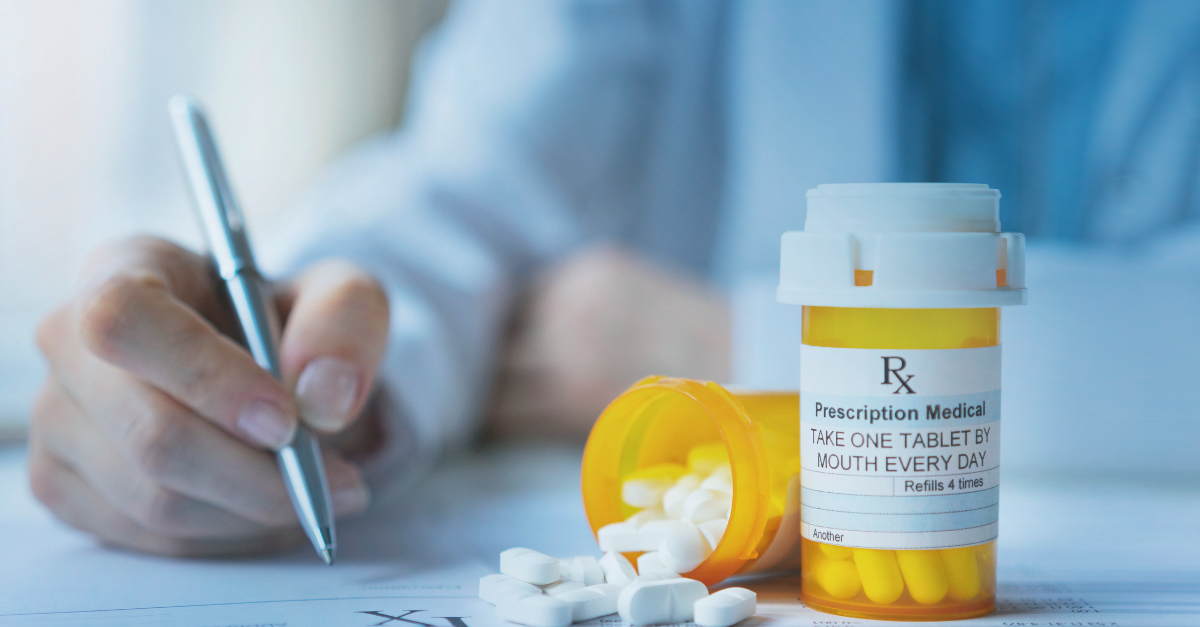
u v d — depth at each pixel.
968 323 0.51
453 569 0.62
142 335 0.58
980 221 0.51
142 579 0.59
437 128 1.53
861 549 0.51
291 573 0.61
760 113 1.53
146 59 1.77
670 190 1.67
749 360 0.98
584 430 1.31
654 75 1.65
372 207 1.29
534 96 1.50
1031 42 1.37
